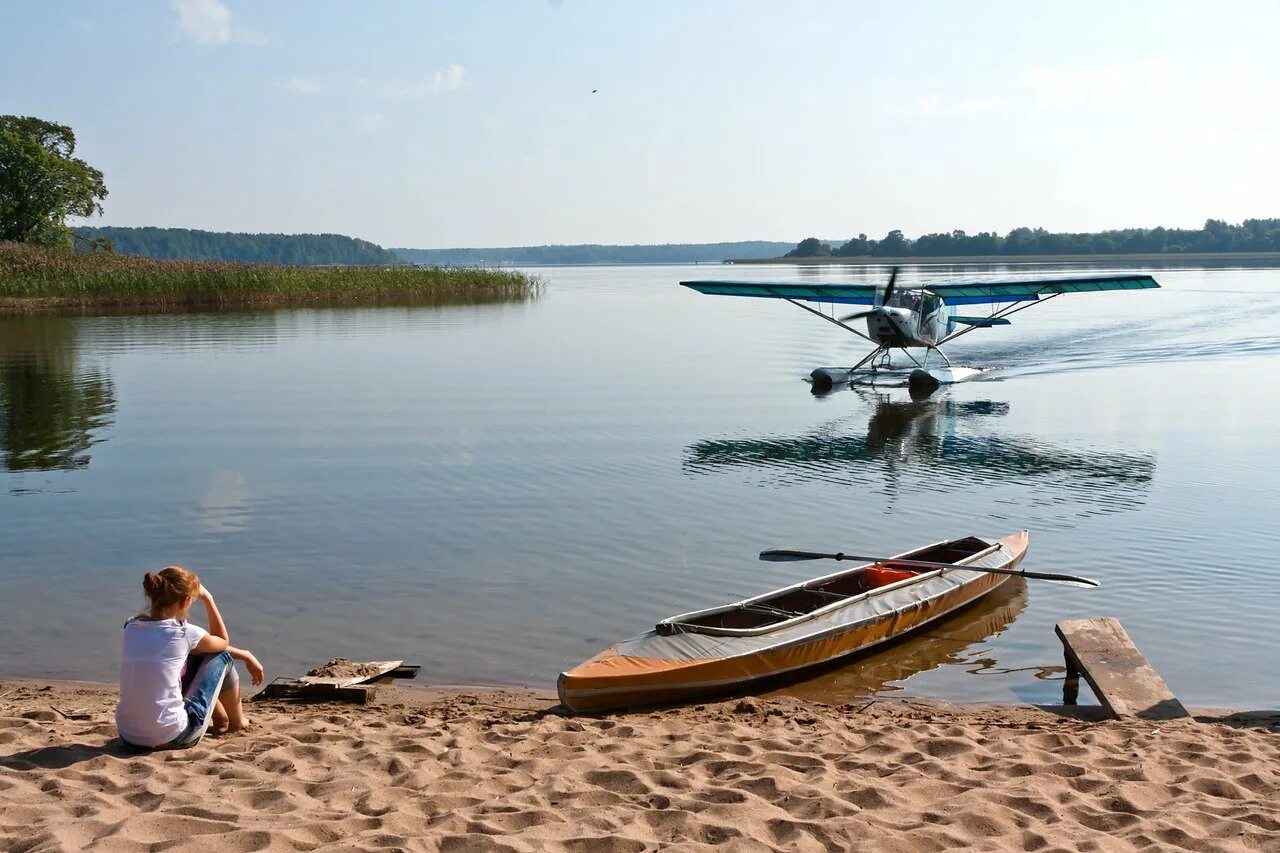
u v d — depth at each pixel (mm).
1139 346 35375
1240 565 11203
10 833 4414
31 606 9766
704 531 12570
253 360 30844
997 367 29938
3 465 16266
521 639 9023
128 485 14859
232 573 10836
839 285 29297
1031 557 11586
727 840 4602
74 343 35344
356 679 7812
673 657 7766
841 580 9797
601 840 4531
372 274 62188
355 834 4555
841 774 5543
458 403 22828
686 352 34438
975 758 5895
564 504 13883
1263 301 59000
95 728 6156
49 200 74125
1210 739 6348
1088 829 4781
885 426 20297
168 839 4395
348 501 13969
